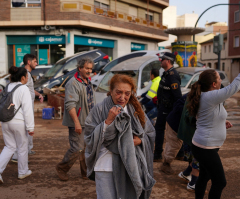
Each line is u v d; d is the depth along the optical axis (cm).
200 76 300
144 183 243
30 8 1998
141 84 882
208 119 289
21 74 418
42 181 420
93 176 260
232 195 369
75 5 1962
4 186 400
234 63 3684
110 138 231
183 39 1538
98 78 1105
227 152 567
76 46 2105
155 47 2855
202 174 315
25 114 403
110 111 230
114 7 2350
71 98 391
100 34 2212
